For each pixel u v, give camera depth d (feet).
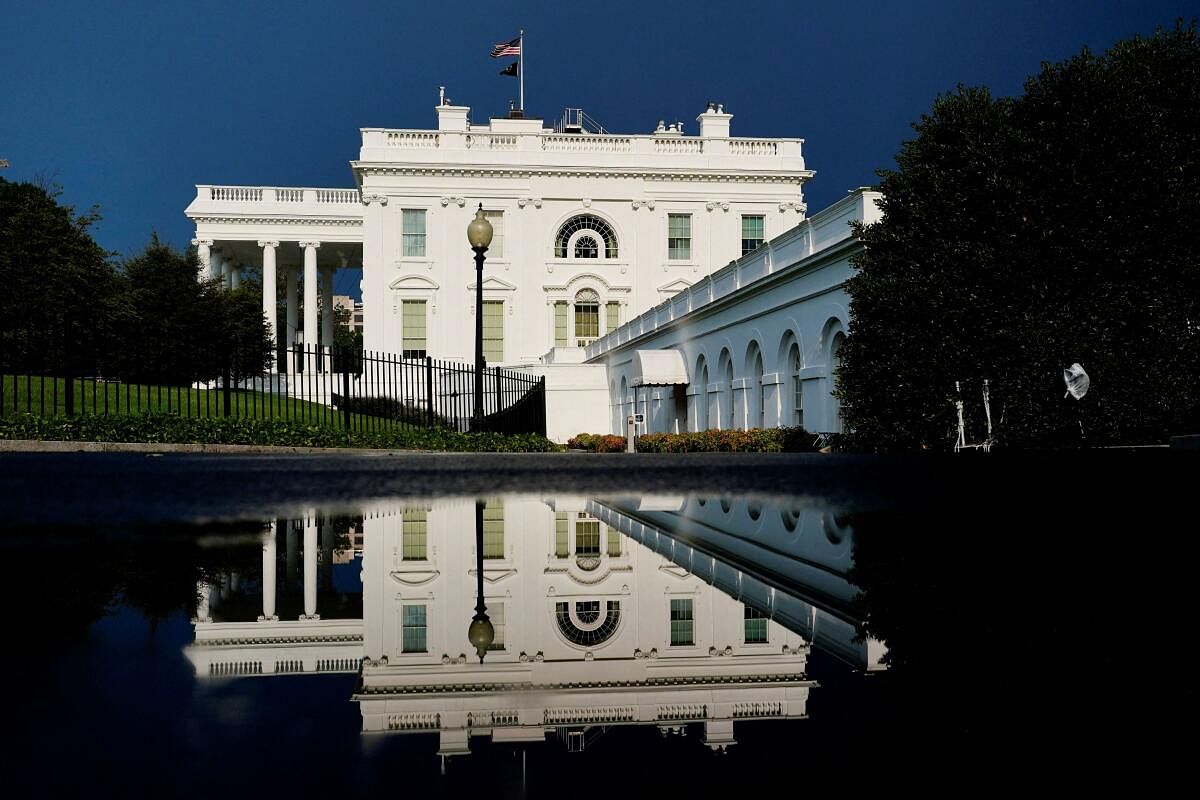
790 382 75.10
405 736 2.85
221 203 188.44
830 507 13.75
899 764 2.62
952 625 4.92
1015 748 2.60
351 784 2.32
